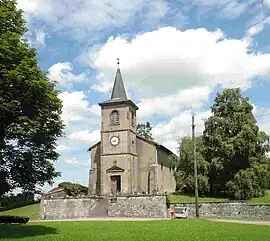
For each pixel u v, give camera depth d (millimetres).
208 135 54594
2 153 22391
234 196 50094
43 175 24125
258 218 42062
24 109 22172
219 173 52594
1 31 22000
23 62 21469
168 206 45656
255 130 51562
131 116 59500
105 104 58969
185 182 53281
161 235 21391
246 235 21031
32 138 22984
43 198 48344
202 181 50969
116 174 56281
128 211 46406
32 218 47562
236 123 52875
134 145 59219
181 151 54000
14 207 59000
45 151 24281
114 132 57844
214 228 26062
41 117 22906
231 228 26016
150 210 45250
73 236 20891
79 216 47562
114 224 31094
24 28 24328
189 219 38250
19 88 21438
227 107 54594
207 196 54531
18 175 23281
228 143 51250
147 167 58781
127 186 55438
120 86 60906
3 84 20875
